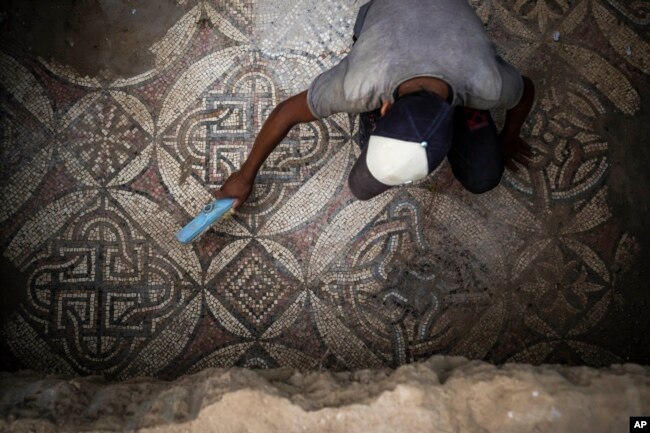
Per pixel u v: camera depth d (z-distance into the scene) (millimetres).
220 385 1333
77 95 1811
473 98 1165
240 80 1831
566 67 1874
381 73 1113
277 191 1805
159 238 1783
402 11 1164
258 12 1852
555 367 1403
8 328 1740
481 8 1878
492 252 1816
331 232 1803
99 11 1841
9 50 1812
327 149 1818
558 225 1832
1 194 1771
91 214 1782
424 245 1812
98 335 1750
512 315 1801
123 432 1265
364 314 1785
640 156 1862
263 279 1781
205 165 1808
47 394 1424
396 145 1028
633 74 1877
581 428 1238
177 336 1757
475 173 1550
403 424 1229
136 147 1806
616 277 1822
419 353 1777
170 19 1848
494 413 1263
